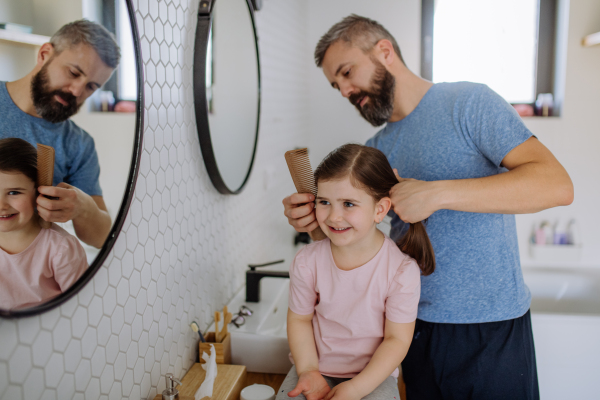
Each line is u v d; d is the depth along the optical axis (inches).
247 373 44.7
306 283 36.1
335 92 109.3
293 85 90.8
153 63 31.7
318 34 106.7
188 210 39.3
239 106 50.1
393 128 42.9
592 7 95.7
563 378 64.6
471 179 32.4
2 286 18.3
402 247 36.1
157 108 32.5
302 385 31.2
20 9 18.3
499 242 37.1
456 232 37.3
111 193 25.1
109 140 24.5
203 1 38.4
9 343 19.6
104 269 26.5
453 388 38.4
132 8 26.4
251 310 49.9
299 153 33.6
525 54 102.3
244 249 58.4
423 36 104.3
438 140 38.0
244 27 51.0
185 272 38.9
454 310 37.7
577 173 101.0
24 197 18.9
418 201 32.5
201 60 38.2
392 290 34.1
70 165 21.6
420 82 40.6
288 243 88.0
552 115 102.4
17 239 18.8
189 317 40.1
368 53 40.9
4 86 17.7
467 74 104.4
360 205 32.0
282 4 78.4
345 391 30.5
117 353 28.2
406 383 41.7
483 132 35.2
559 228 103.7
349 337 34.9
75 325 24.0
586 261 103.0
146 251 31.6
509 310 37.1
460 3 102.1
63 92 20.8
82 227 22.7
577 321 63.6
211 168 42.6
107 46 23.8
